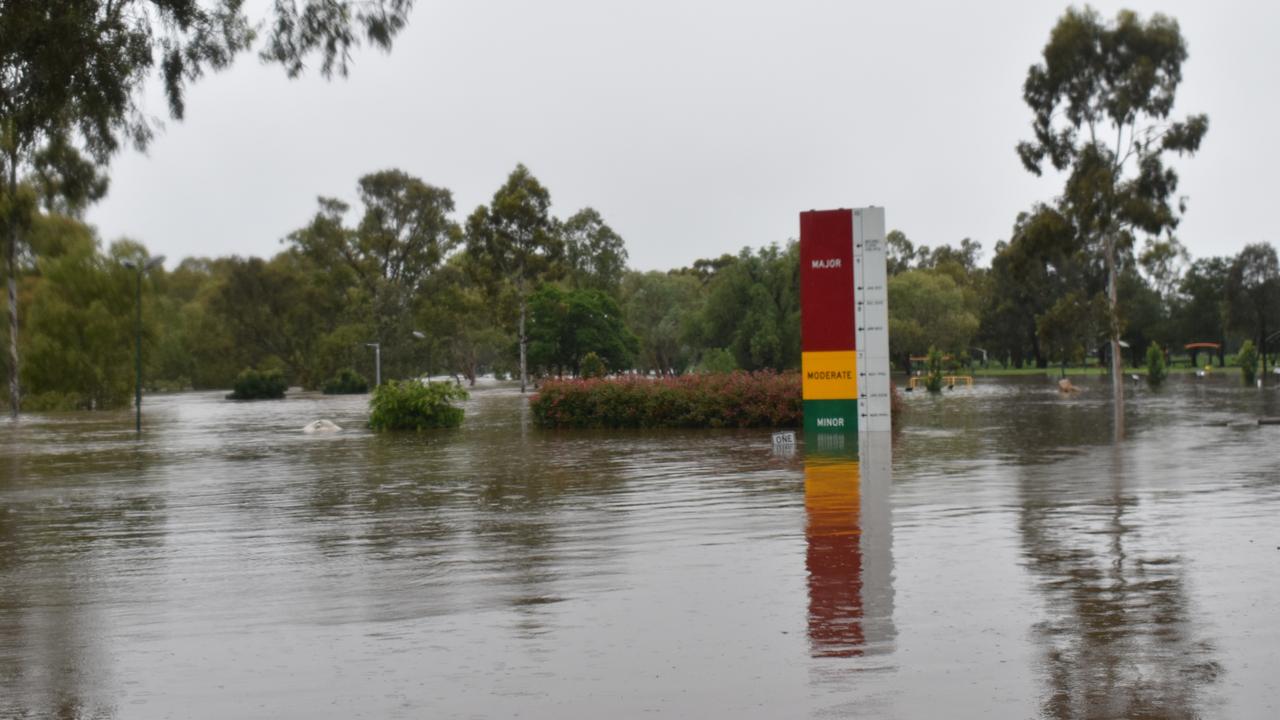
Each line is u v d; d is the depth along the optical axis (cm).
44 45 1036
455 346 11494
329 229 10131
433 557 988
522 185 7362
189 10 1116
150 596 848
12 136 1120
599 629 693
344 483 1745
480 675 593
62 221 6088
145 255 6319
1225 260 10962
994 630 664
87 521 1337
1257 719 493
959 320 9806
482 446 2539
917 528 1080
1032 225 3650
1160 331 10925
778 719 506
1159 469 1631
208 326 11106
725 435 2703
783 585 816
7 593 872
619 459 2061
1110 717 498
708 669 594
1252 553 913
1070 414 3447
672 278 10350
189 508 1455
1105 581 805
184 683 593
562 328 8538
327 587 862
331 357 9981
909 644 636
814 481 1552
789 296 7019
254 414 5231
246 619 754
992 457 1884
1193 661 589
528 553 994
